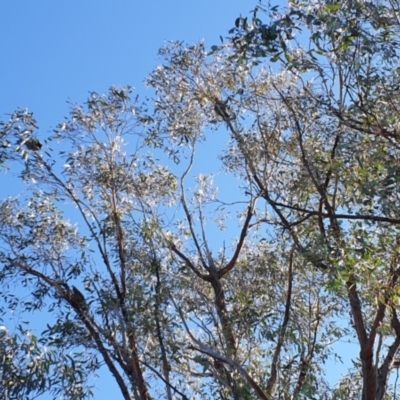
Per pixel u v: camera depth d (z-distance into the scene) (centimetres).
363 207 1088
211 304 1273
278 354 1199
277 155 1272
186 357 1164
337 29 1019
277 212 1209
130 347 1197
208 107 1349
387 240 1083
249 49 1004
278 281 1326
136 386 1184
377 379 1188
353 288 1148
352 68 1072
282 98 1202
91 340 1170
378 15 1028
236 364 1102
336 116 1121
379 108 1073
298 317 1281
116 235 1299
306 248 1115
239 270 1351
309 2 1055
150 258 1282
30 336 1062
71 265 1271
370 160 1088
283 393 1155
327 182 1193
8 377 1029
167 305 1205
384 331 1176
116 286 1251
